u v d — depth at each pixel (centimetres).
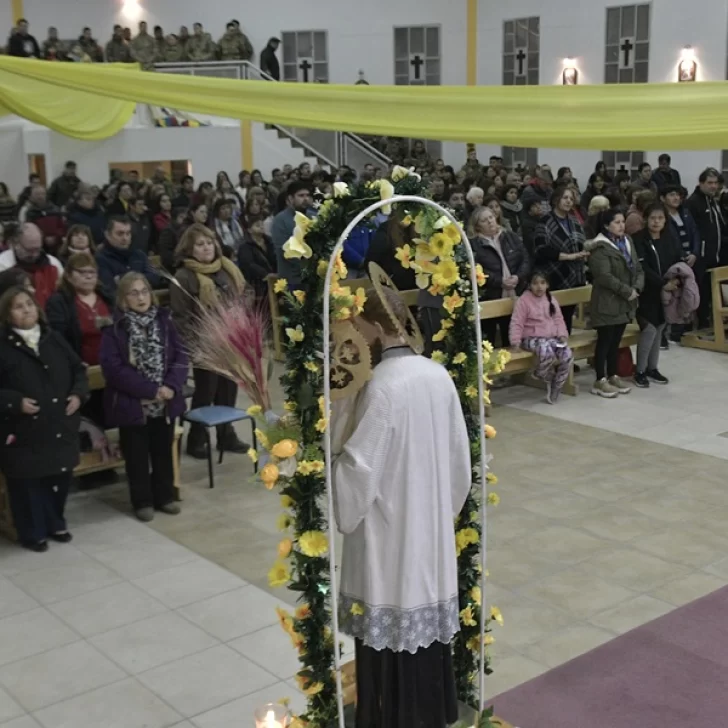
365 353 277
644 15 1677
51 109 866
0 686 390
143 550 521
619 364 859
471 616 325
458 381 321
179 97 541
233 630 433
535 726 357
